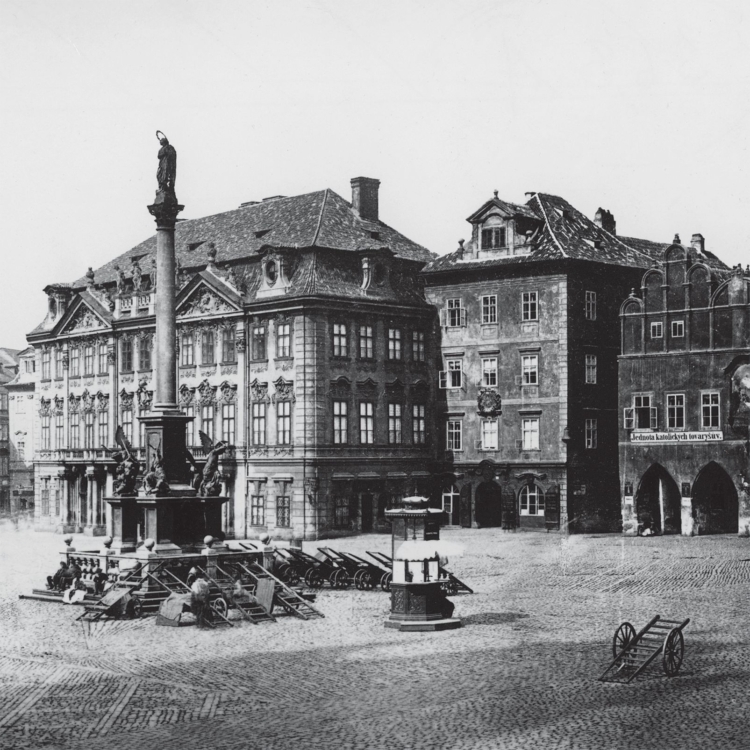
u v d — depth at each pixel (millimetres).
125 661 33906
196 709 27625
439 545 38719
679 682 29703
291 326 82562
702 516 76500
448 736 24719
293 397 82188
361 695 28781
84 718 26859
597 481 82438
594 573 54656
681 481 76125
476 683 29906
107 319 97125
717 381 74812
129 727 26000
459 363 87000
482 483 85000
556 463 80938
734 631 37438
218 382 87562
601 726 25234
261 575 46031
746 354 73688
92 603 45844
